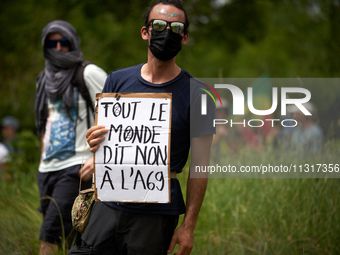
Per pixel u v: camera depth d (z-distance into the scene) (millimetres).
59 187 11289
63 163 11320
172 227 8305
